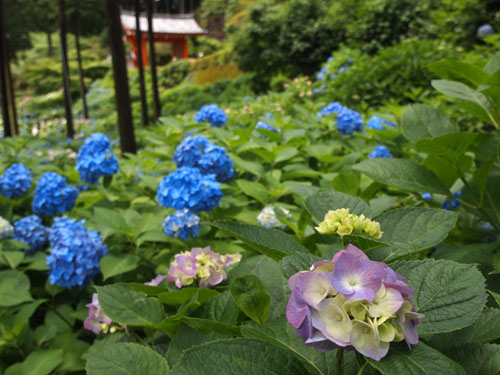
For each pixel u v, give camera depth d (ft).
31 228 9.45
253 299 3.47
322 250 5.04
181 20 156.87
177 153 9.82
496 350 2.93
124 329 5.73
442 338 3.28
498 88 4.99
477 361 2.94
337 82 29.27
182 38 152.87
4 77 39.75
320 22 59.36
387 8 43.16
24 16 108.06
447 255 4.96
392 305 2.37
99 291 4.69
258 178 11.02
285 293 4.05
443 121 5.84
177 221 7.60
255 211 9.05
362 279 2.45
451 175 5.76
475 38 34.63
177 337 4.25
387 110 17.74
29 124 81.30
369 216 3.81
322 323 2.43
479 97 5.72
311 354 3.08
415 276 2.92
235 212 8.93
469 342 3.04
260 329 3.13
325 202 3.98
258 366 2.64
